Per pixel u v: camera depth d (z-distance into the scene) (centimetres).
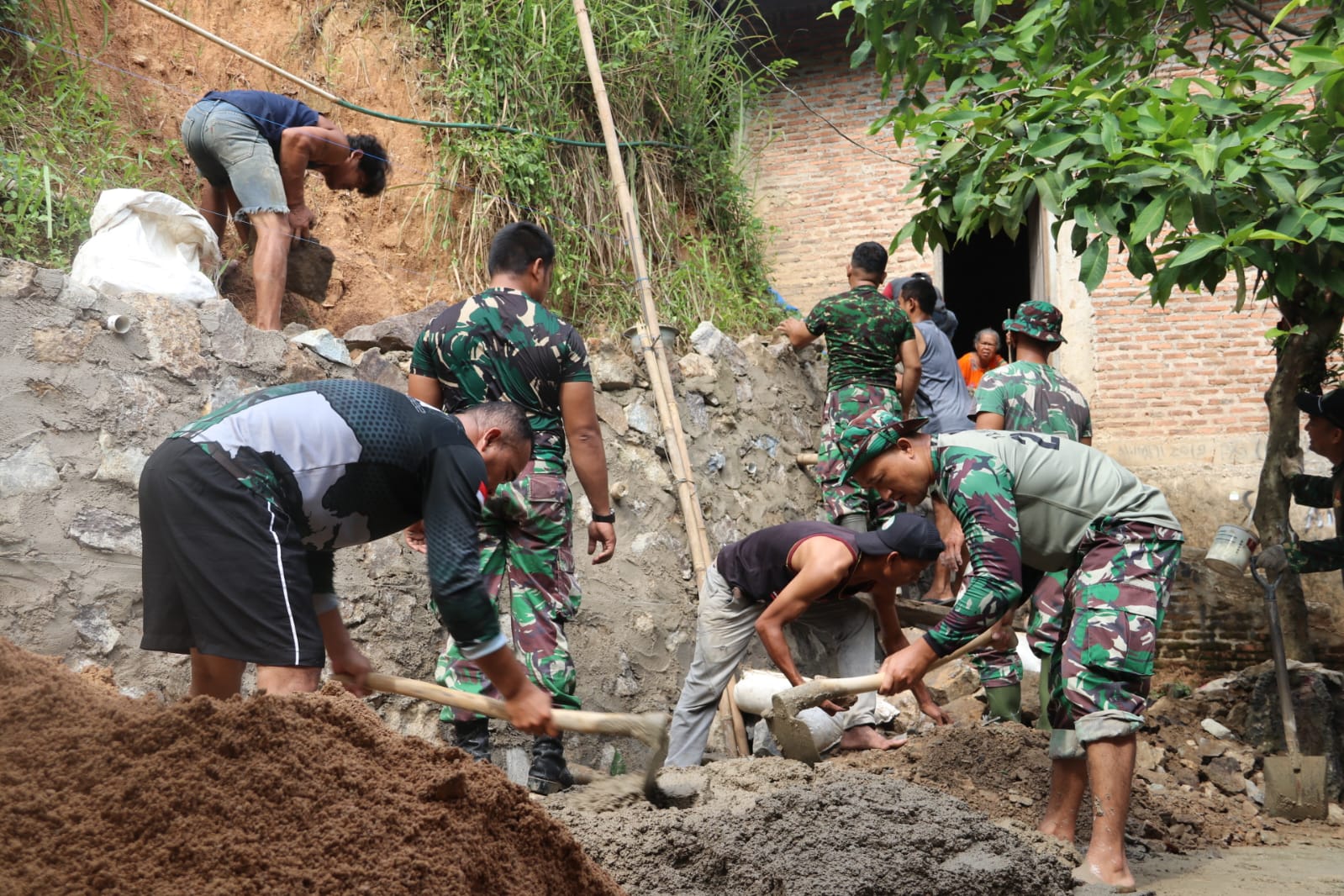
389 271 629
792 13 1027
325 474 281
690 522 596
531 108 704
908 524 489
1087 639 369
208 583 271
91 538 382
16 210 457
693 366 665
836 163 1023
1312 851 449
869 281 691
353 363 481
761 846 312
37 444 372
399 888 200
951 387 752
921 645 379
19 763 200
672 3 833
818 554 482
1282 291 496
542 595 399
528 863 228
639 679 562
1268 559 547
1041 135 515
